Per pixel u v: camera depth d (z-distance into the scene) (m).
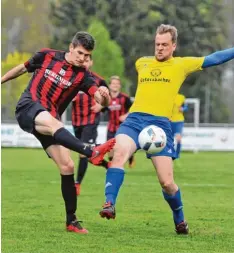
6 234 15.22
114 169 14.54
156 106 15.12
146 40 105.31
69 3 109.44
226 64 114.25
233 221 17.72
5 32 131.75
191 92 106.19
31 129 14.52
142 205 20.92
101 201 22.06
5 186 27.02
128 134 14.94
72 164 15.28
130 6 106.88
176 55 106.44
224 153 60.53
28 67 15.20
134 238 14.95
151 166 40.41
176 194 15.34
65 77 14.88
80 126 26.27
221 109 110.06
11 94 91.50
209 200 22.53
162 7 106.44
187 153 60.66
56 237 14.86
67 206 15.48
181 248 13.88
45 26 129.50
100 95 14.94
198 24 107.38
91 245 14.00
